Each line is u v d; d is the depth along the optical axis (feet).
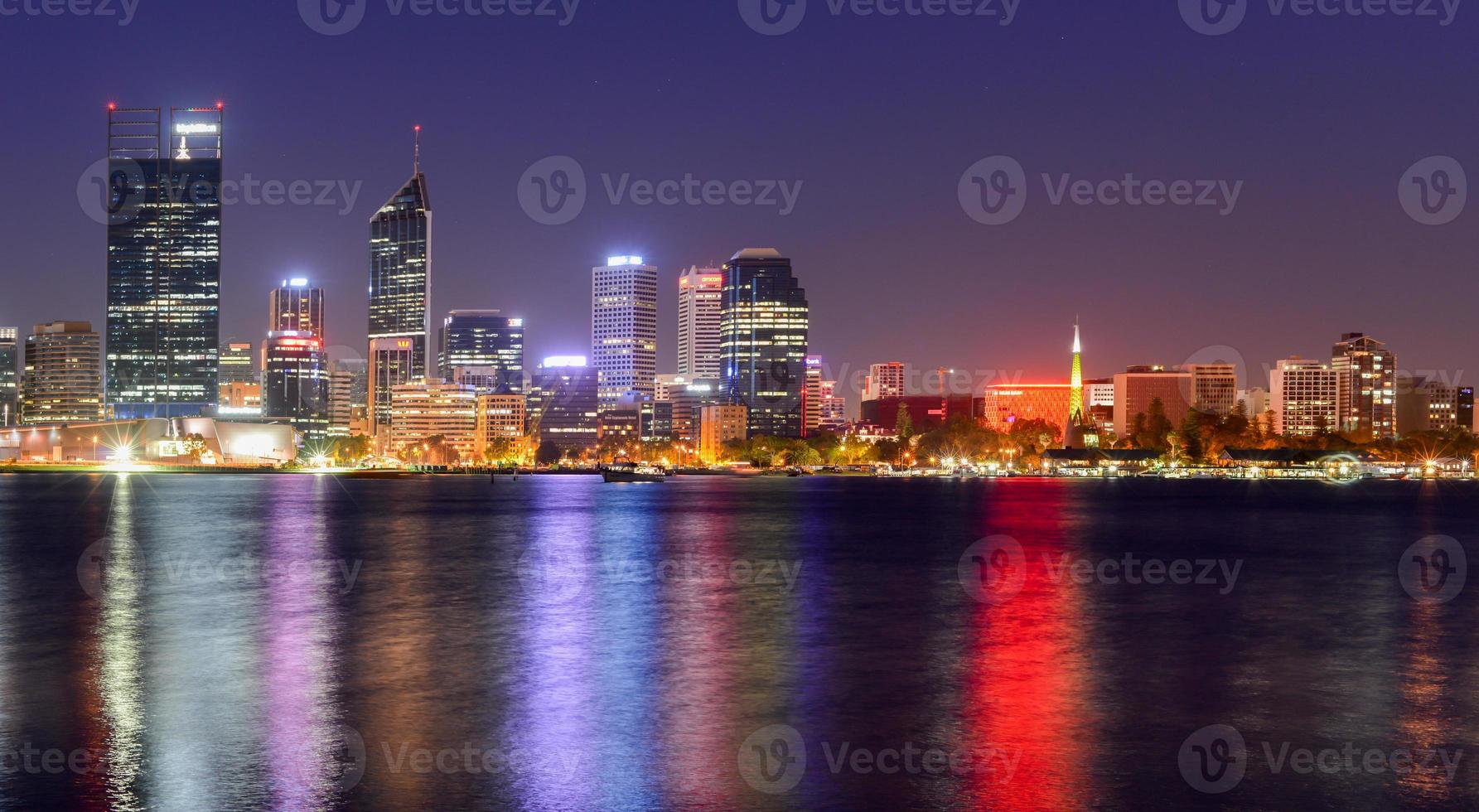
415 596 245.45
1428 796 99.66
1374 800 98.48
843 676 153.69
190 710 130.82
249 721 125.59
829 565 323.57
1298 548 397.80
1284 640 187.01
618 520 558.15
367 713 130.52
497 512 640.58
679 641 182.91
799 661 165.07
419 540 419.13
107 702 135.23
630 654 170.91
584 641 182.91
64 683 146.92
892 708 133.39
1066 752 113.50
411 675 152.97
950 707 134.31
